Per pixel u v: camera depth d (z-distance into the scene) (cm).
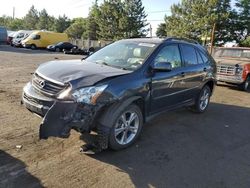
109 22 5291
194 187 377
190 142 525
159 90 525
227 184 391
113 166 411
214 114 736
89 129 416
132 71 475
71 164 405
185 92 625
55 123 388
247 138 575
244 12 4034
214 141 542
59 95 404
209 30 3934
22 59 1888
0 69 1267
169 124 620
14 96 737
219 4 4016
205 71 692
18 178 360
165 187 372
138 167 415
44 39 3619
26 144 452
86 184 361
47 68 465
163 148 488
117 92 430
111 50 573
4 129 503
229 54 1338
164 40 568
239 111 795
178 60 594
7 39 3656
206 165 440
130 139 478
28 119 562
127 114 466
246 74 1172
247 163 460
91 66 483
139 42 568
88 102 400
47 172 380
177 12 4591
